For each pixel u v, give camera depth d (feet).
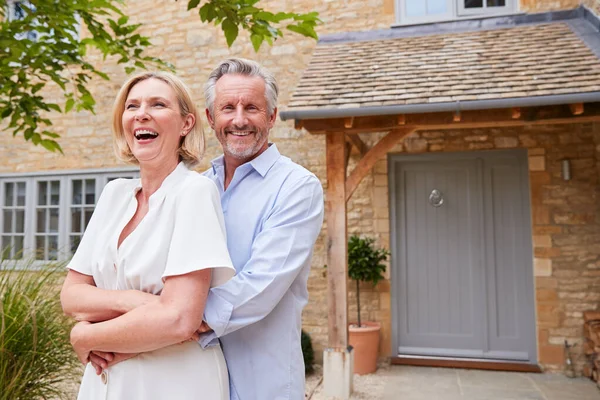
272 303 4.71
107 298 4.34
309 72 16.98
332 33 19.74
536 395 14.88
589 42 15.67
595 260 17.13
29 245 22.12
